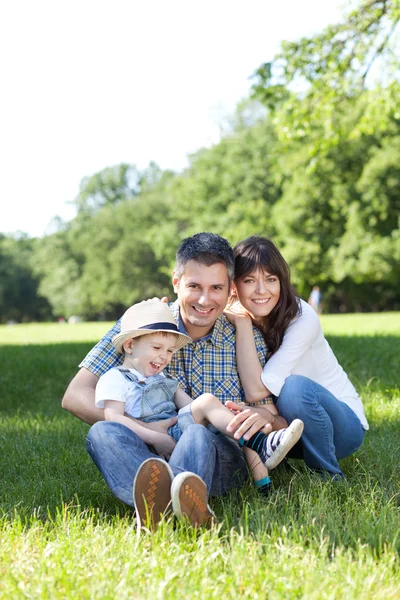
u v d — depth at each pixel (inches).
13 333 1027.3
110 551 100.5
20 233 3211.1
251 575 91.7
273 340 148.1
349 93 538.0
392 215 1375.5
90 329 1031.6
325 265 1422.2
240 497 131.6
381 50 514.9
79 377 145.3
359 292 1654.8
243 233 1536.7
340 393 155.0
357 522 111.5
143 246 2260.1
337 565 94.2
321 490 128.5
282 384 141.5
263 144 1642.5
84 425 228.2
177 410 141.8
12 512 125.3
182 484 106.2
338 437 147.1
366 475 142.7
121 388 134.8
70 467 164.9
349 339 426.3
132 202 2444.6
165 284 2305.6
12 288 2824.8
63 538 105.7
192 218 1855.3
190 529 107.3
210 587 87.7
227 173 1700.3
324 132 559.8
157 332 137.0
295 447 148.3
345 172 1396.4
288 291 147.0
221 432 131.6
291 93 533.6
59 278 2539.4
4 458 179.9
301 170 1393.9
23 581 91.0
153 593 85.9
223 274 136.7
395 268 1368.1
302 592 86.8
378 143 1378.0
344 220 1439.5
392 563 94.8
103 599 84.3
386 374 309.4
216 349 146.3
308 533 105.3
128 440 121.9
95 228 2443.4
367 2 499.8
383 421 210.8
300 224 1443.2
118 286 2297.0
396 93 530.3
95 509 130.4
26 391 323.3
